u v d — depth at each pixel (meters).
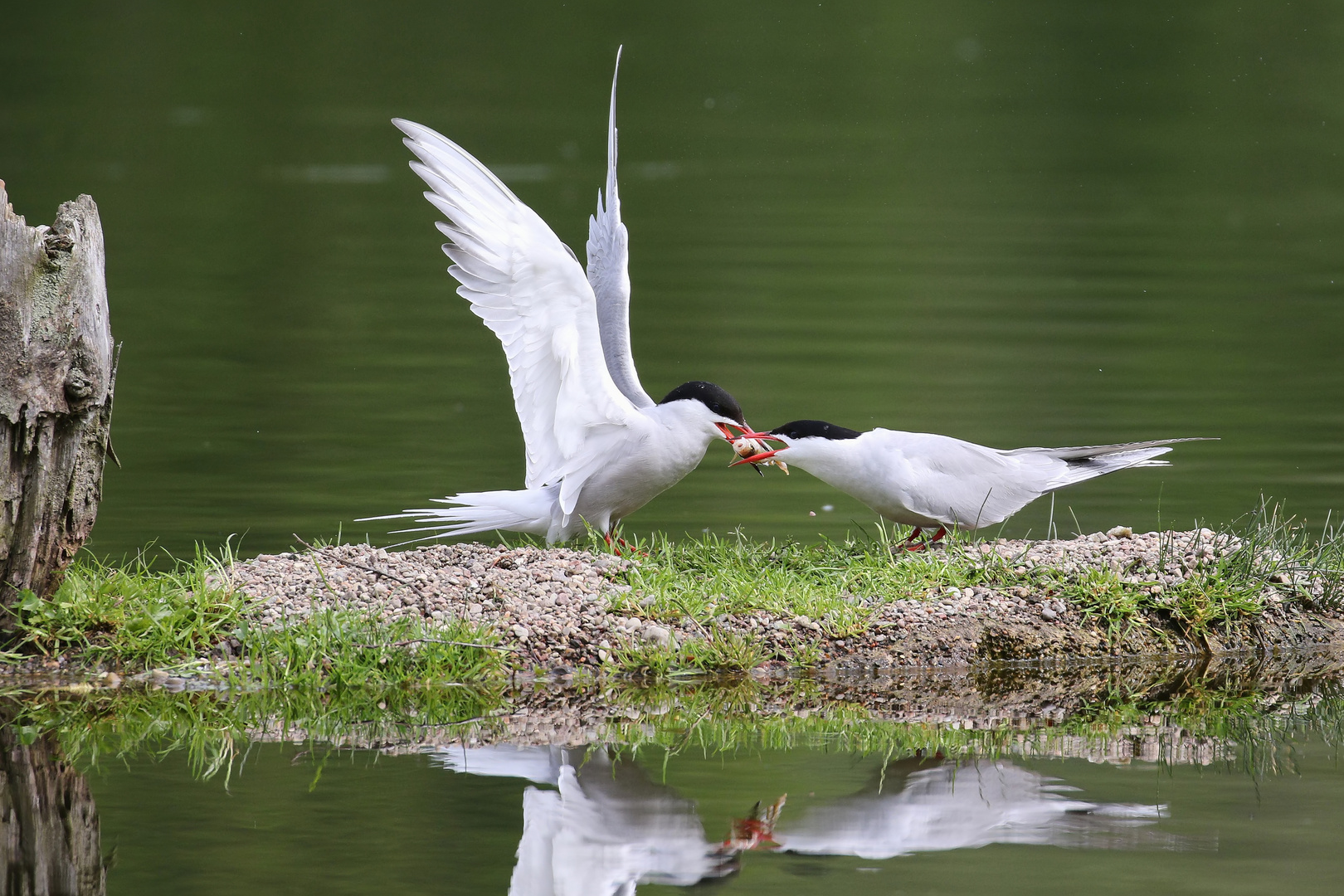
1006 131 38.34
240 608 10.03
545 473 11.45
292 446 16.38
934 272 26.42
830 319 23.22
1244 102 39.94
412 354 21.16
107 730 8.93
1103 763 8.72
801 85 42.06
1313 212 31.11
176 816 7.63
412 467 15.58
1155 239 28.92
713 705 9.66
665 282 25.50
